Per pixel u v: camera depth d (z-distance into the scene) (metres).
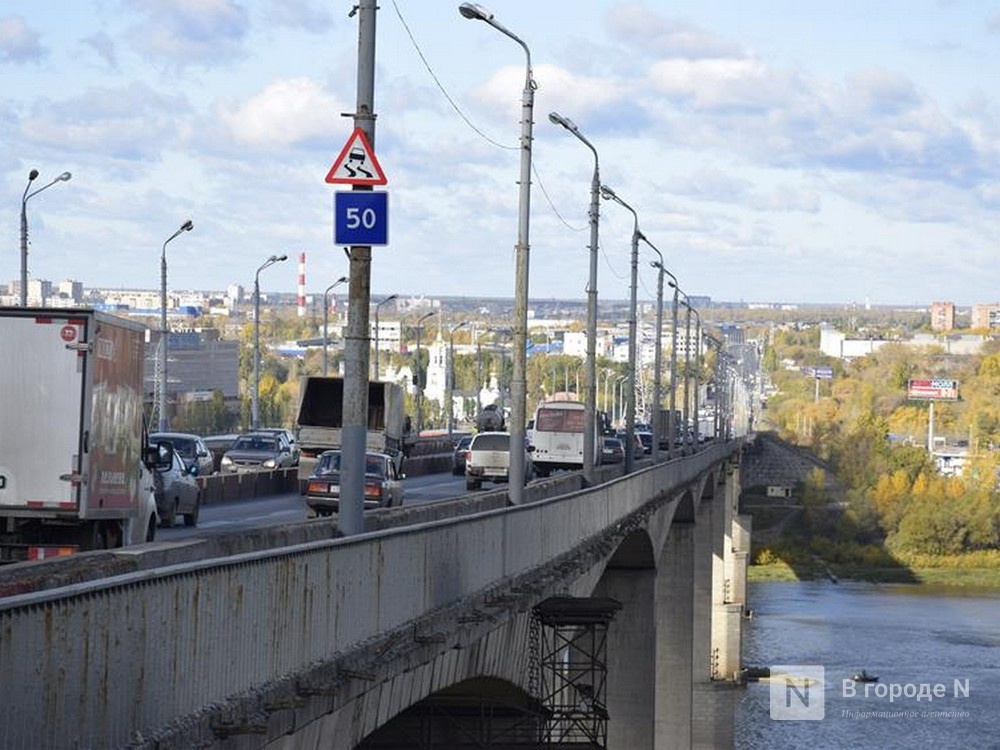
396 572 25.38
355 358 27.72
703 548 138.00
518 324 45.88
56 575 17.64
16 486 32.91
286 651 20.25
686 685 108.44
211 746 17.39
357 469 27.75
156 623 16.44
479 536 31.72
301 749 20.88
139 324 36.41
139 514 37.38
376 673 23.14
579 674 48.50
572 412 107.56
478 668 32.50
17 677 13.73
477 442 90.62
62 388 32.97
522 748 40.94
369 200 27.55
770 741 123.50
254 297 113.06
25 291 67.75
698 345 145.62
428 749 39.06
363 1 27.39
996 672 149.50
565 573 41.97
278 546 25.67
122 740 15.69
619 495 57.62
